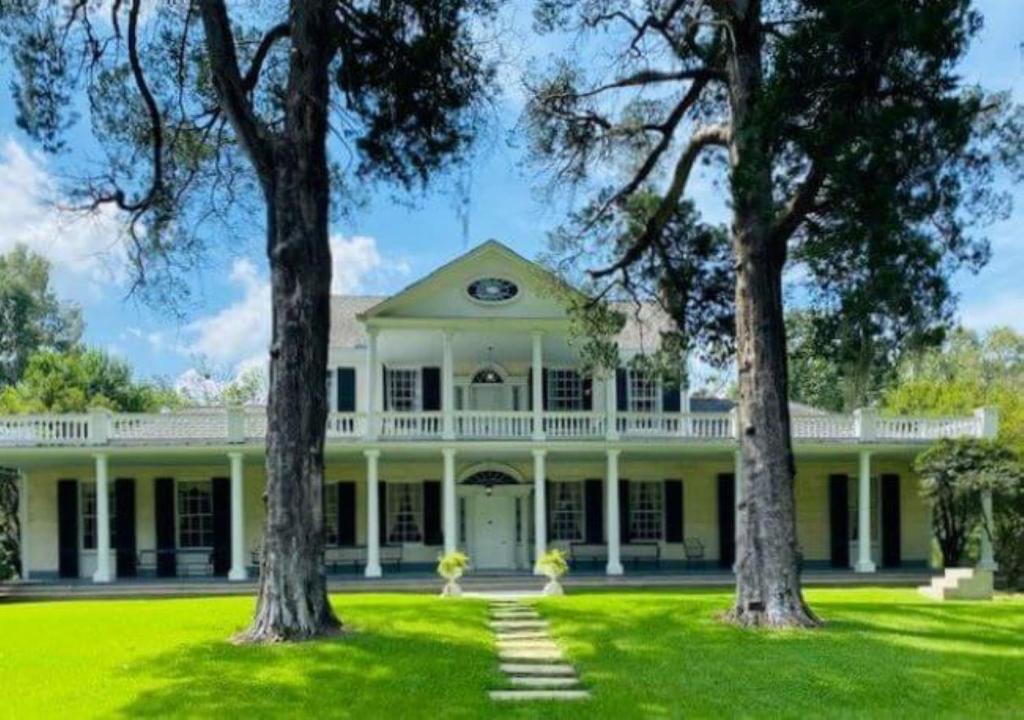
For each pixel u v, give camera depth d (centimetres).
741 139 1392
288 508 1349
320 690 1067
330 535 3075
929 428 2942
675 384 2275
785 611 1499
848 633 1430
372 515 2811
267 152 1398
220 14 1374
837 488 3166
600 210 2092
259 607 1355
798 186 1444
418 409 3147
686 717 991
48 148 1608
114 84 1728
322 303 1396
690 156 1841
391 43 1541
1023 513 2730
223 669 1155
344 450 2839
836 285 1436
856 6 1245
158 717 970
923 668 1199
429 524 3095
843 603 1855
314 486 1365
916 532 3189
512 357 3188
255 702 1021
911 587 2661
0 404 3869
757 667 1205
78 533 3038
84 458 2869
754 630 1459
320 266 1396
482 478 3120
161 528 3038
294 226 1379
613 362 2233
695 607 1708
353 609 1658
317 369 1380
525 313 2883
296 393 1362
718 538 3162
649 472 3173
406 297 2847
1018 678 1152
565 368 3177
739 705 1037
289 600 1338
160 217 1839
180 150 1828
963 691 1095
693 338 2131
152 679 1115
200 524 3083
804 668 1198
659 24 1788
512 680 1155
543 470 2853
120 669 1166
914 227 1334
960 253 1365
